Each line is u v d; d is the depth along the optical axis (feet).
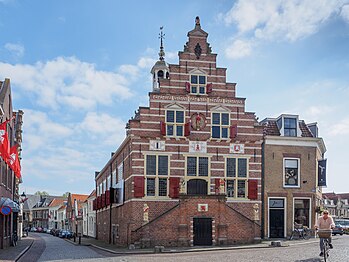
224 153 112.47
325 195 333.42
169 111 111.34
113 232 136.36
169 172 108.99
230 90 115.14
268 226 116.06
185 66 113.80
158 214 106.73
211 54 115.34
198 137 111.65
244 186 112.88
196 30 115.75
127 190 113.70
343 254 66.44
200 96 113.19
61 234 218.38
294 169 120.06
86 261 73.72
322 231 57.57
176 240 101.65
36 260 79.46
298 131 122.42
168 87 112.37
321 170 123.34
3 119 108.06
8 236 119.14
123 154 123.13
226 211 104.73
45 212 403.75
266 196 116.78
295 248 83.10
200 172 110.83
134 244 101.86
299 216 119.44
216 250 90.02
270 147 119.03
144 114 109.81
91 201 216.54
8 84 116.78
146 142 108.88
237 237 104.27
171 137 110.22
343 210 315.17
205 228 103.24
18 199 167.32
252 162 113.70
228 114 114.21
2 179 108.17
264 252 77.00
